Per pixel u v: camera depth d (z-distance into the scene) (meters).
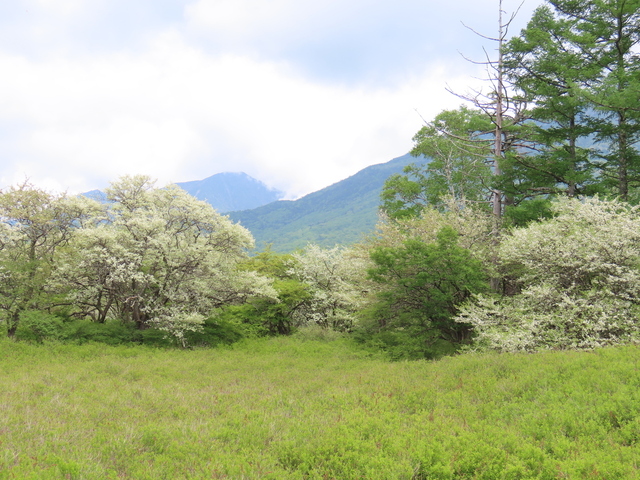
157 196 22.39
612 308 12.09
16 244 19.14
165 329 19.84
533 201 20.27
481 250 17.58
